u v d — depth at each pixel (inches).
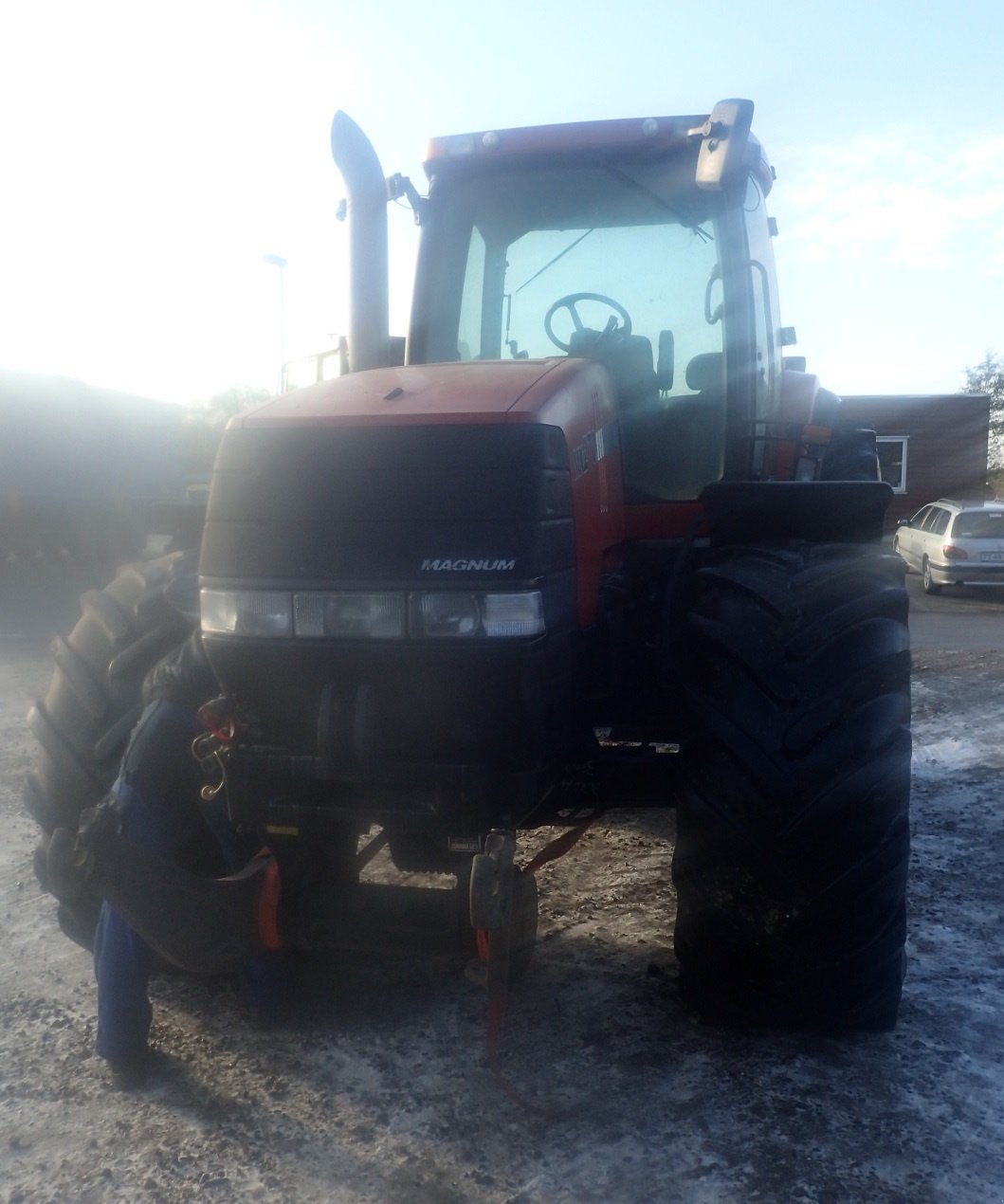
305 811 110.1
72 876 105.7
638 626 133.2
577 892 161.5
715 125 128.6
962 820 196.2
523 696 102.4
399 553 102.6
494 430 103.6
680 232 152.2
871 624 115.2
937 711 287.7
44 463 556.4
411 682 103.3
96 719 129.3
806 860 109.5
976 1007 126.1
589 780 125.4
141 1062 113.4
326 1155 100.3
